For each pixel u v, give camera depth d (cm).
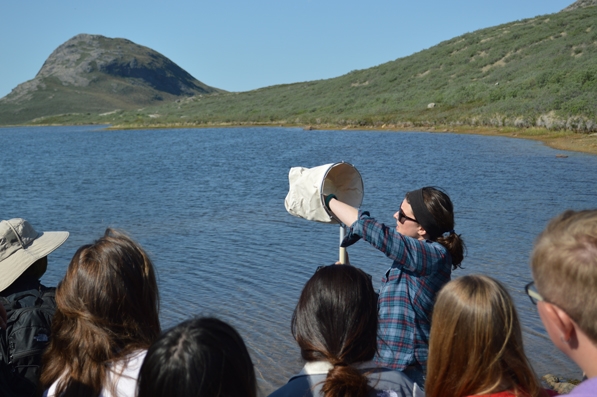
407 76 8169
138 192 1903
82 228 1332
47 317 257
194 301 757
